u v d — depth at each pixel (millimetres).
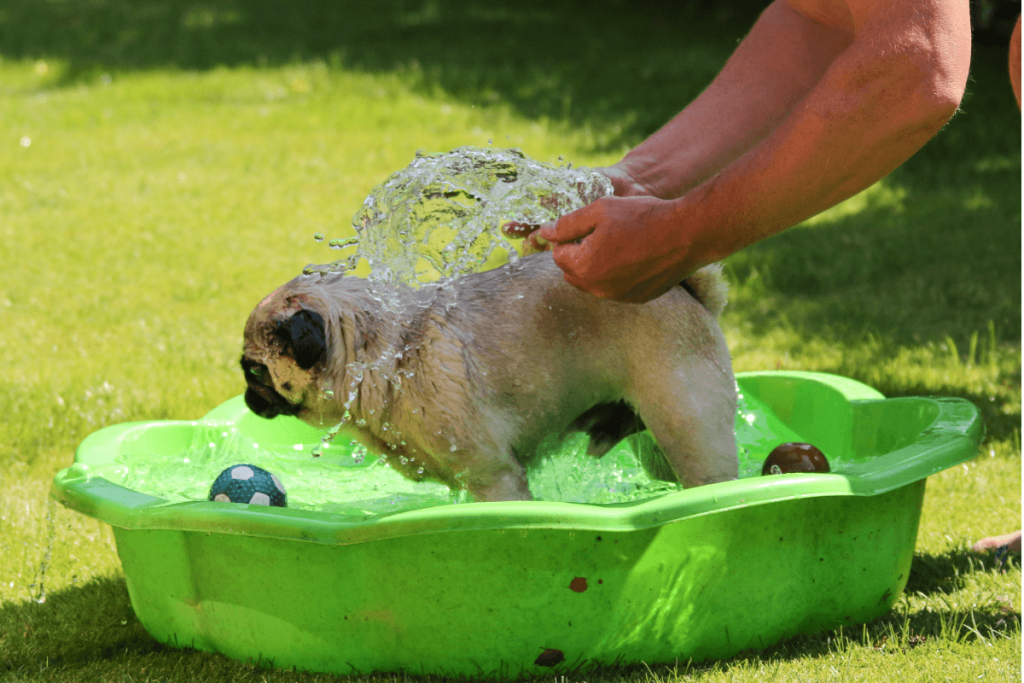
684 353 2854
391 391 2756
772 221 2182
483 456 2789
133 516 2555
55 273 7363
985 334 5859
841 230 8336
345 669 2596
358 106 12164
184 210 8938
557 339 2871
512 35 15414
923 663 2559
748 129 2973
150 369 5531
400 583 2463
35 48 15867
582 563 2434
